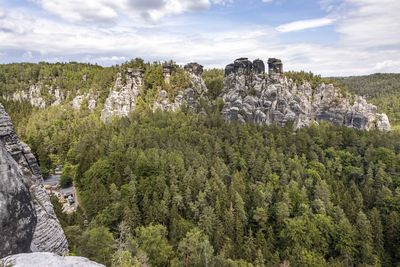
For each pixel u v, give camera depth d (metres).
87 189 86.19
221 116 150.12
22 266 13.77
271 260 67.88
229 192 83.69
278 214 81.38
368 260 73.00
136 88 171.12
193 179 85.25
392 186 100.06
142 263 48.28
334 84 185.75
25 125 177.50
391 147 121.50
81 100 199.12
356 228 78.38
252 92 162.75
